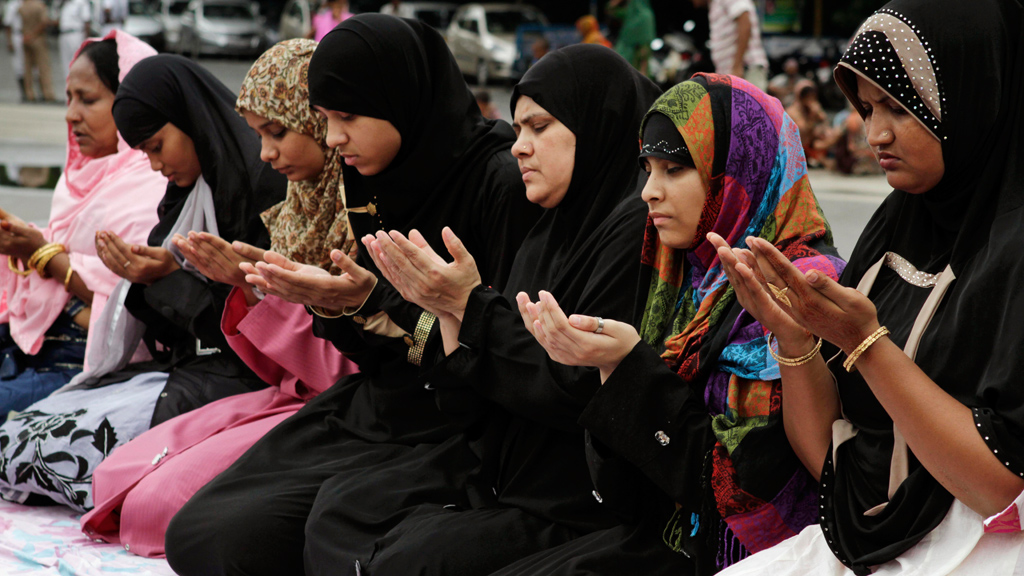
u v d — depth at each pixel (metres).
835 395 2.11
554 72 2.78
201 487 3.21
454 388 2.81
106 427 3.66
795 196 2.40
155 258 3.66
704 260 2.45
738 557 2.27
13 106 17.52
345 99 3.06
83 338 4.37
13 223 4.09
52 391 4.26
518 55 19.73
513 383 2.61
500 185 3.16
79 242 4.25
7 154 11.56
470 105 3.29
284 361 3.54
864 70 1.97
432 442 3.13
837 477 2.08
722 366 2.31
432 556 2.53
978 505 1.85
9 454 3.73
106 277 4.14
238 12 24.83
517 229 3.13
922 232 2.09
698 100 2.36
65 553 3.27
